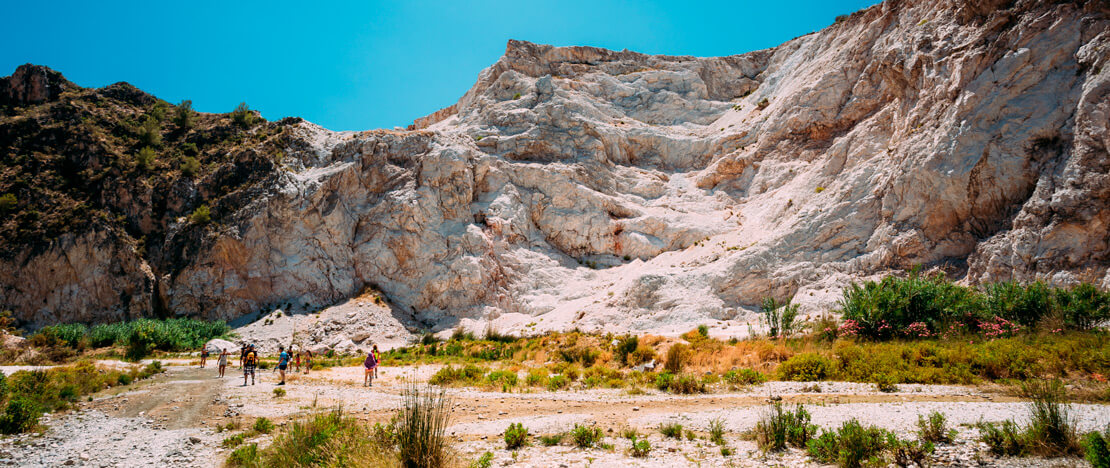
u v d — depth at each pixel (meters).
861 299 24.58
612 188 53.28
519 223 49.12
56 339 36.38
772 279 36.50
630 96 65.44
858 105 45.69
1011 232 28.33
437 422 8.39
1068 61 29.56
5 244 42.72
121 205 45.72
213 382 21.80
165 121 55.97
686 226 47.56
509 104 60.25
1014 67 30.94
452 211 47.69
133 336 35.12
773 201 45.59
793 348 22.61
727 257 40.25
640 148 58.75
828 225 37.25
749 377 17.28
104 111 54.19
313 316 41.06
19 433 13.13
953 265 31.11
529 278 46.47
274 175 47.41
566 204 50.97
